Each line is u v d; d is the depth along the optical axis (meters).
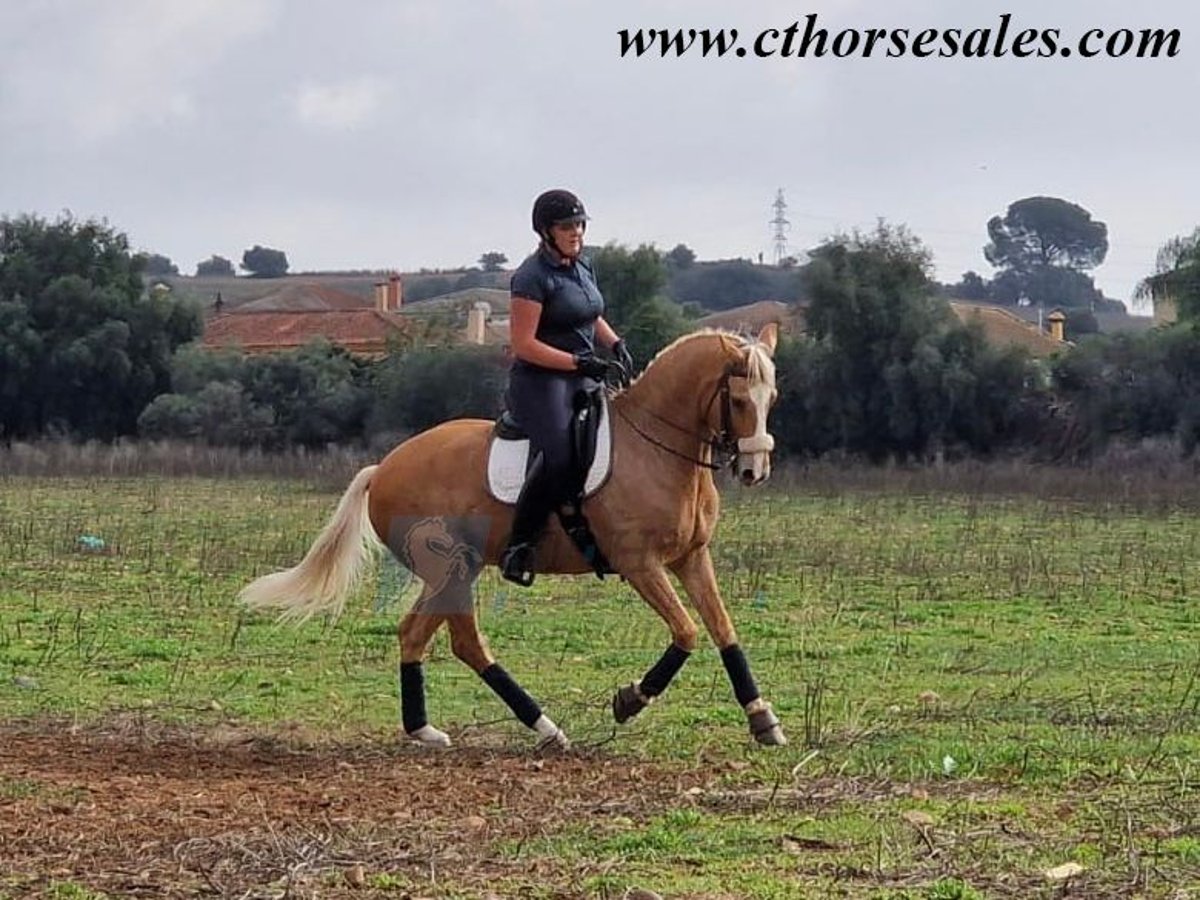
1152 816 8.91
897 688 13.84
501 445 11.48
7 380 63.34
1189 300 51.91
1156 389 50.09
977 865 7.95
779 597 20.64
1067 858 8.11
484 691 13.88
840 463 52.12
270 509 35.78
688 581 11.55
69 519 32.06
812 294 53.69
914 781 9.97
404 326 61.50
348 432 58.62
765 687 13.91
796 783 9.96
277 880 7.87
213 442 58.69
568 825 8.94
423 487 11.65
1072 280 139.25
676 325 53.34
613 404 11.45
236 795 9.74
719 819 9.04
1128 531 31.67
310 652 16.02
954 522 33.66
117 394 63.94
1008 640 17.05
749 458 11.02
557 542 11.48
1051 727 11.74
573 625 17.89
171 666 15.06
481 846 8.46
